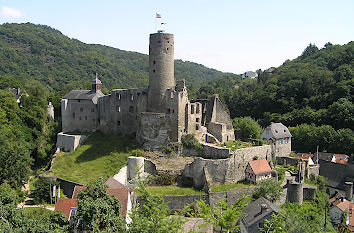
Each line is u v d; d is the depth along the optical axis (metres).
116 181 52.75
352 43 154.25
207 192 56.22
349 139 94.75
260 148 67.69
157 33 68.69
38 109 94.00
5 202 34.28
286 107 124.75
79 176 62.91
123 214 38.19
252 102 140.62
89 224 28.64
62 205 41.78
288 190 63.66
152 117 67.81
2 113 83.44
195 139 66.75
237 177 62.84
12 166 60.88
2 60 171.00
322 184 77.12
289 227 44.53
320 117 109.81
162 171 61.19
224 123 77.56
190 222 39.81
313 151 101.88
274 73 173.62
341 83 114.44
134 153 67.12
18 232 28.19
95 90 84.00
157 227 23.19
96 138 77.81
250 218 49.91
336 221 63.66
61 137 79.25
